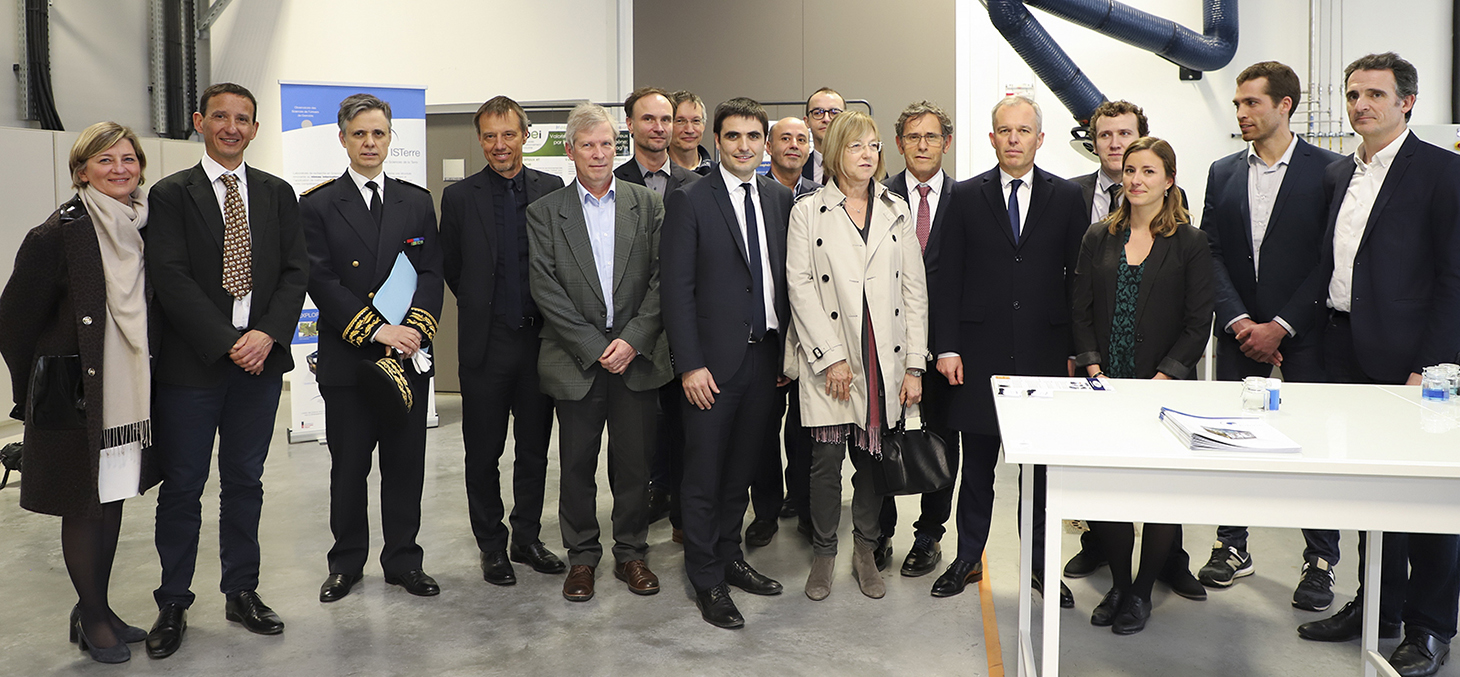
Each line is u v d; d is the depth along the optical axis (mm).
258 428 2936
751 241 3039
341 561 3270
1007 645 2836
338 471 3193
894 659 2746
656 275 3158
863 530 3229
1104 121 3615
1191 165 6285
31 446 2623
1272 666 2711
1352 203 2930
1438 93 5887
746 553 3682
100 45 7215
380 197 3160
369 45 7492
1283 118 3203
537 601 3203
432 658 2777
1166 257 3010
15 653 2832
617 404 3182
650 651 2809
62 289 2598
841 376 2953
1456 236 2693
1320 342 3094
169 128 7617
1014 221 3168
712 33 7023
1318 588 3105
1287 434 2092
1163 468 1927
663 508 4125
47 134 6246
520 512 3525
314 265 3027
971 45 6605
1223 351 3373
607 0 7117
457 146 7430
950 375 3166
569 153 3141
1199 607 3137
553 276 3109
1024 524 2607
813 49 6891
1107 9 5547
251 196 2844
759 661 2734
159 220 2717
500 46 7285
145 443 2680
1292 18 6066
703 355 2961
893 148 6820
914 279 3105
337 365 3088
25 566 3625
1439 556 2600
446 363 7590
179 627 2867
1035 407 2416
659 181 3777
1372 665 2559
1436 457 1890
